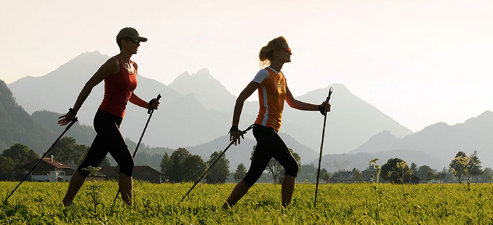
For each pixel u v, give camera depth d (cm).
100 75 556
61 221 441
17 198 723
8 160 12862
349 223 410
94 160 583
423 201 632
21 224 434
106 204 565
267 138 551
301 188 1057
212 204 601
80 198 671
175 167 11925
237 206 555
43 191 926
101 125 568
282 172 11725
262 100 555
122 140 573
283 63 582
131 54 593
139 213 493
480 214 458
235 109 548
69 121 568
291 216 445
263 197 724
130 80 583
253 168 555
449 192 877
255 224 387
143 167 11731
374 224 399
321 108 614
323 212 495
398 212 484
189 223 419
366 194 810
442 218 445
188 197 675
